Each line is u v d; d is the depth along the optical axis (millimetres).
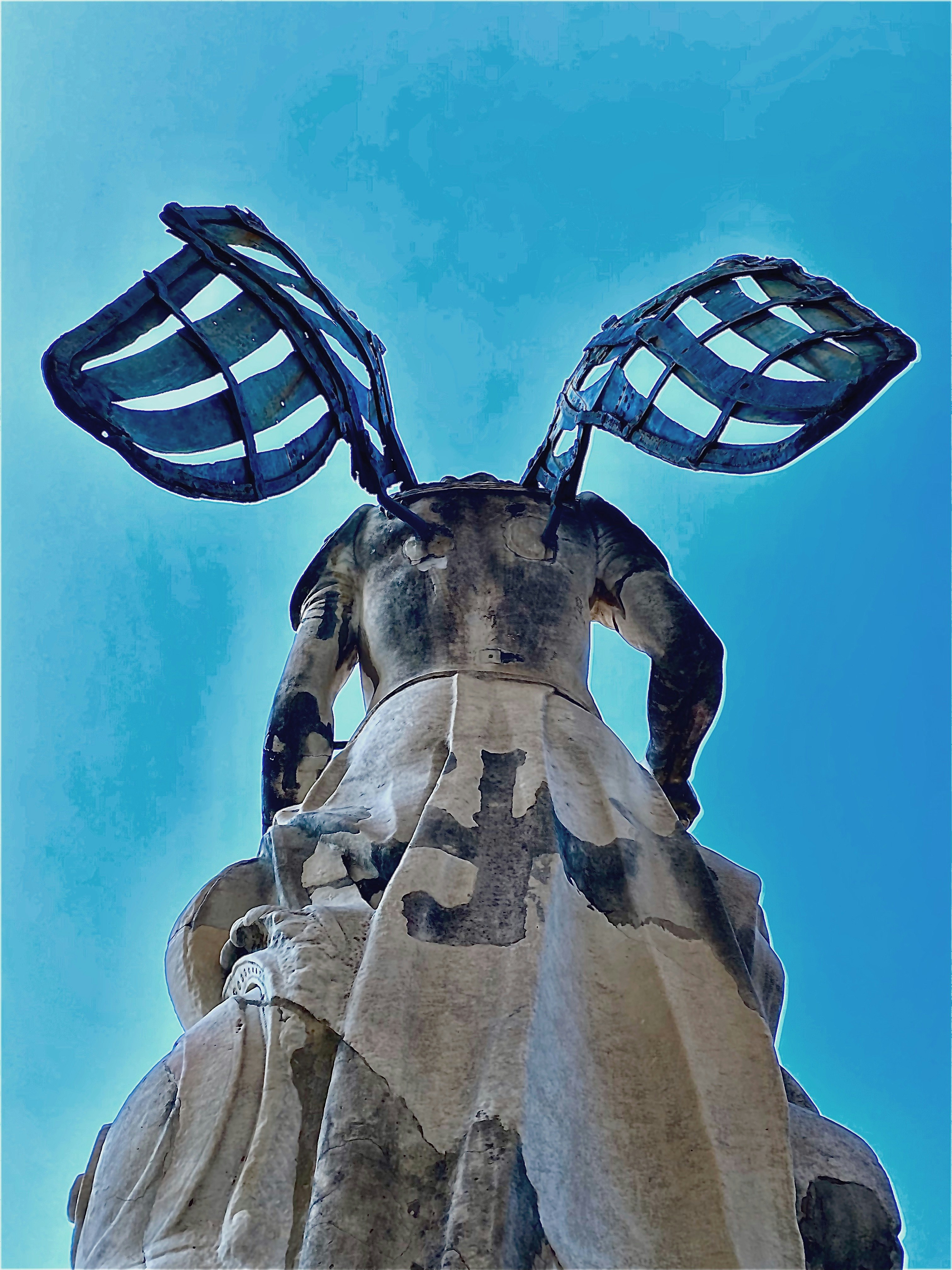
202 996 5852
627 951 5566
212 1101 4969
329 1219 4551
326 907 5465
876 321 6152
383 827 5891
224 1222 4668
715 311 6633
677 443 6348
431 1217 4613
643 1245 4832
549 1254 4551
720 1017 5422
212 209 6414
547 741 6223
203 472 5684
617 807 6043
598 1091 5152
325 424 6301
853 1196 5258
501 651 6664
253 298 6195
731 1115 5141
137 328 5785
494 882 5500
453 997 5117
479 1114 4730
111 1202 4867
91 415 5414
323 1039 5035
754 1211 4934
